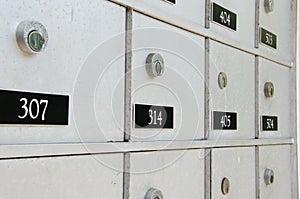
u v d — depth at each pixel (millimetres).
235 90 1233
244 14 1297
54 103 678
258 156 1361
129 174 826
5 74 604
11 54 611
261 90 1398
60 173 686
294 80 1645
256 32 1369
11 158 612
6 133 608
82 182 727
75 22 716
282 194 1542
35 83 647
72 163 708
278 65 1543
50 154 666
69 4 705
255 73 1368
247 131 1309
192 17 1035
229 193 1180
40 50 640
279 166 1521
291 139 1617
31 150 637
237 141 1229
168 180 937
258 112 1375
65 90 698
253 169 1335
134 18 842
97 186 758
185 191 996
